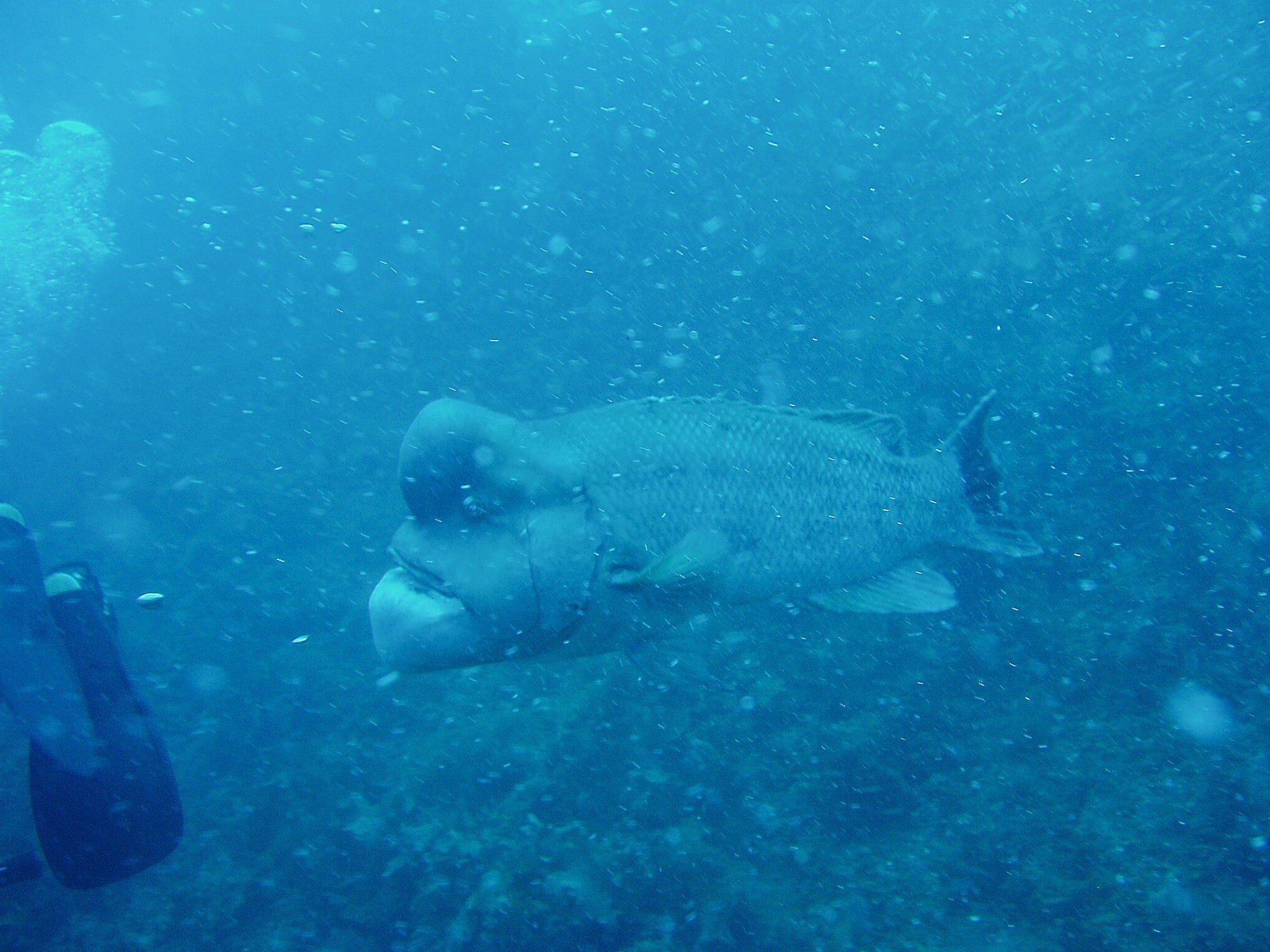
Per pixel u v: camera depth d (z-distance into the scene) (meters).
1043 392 2.86
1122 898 1.73
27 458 5.24
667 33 6.39
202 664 3.16
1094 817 1.88
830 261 4.16
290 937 2.15
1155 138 4.04
